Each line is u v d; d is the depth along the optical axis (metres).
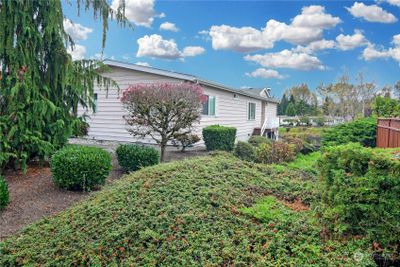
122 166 7.40
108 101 12.93
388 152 3.37
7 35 6.65
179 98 8.39
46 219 4.26
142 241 3.24
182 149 10.95
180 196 3.96
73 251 3.32
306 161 10.09
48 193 5.65
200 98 8.79
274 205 3.78
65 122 7.75
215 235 3.17
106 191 4.69
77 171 5.69
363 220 2.85
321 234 3.02
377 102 14.63
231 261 2.80
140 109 8.38
